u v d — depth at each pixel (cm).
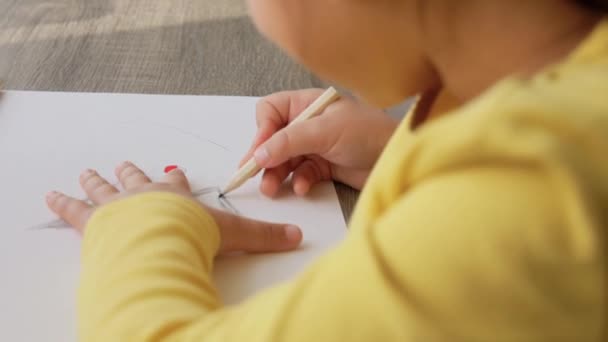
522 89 27
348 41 34
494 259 25
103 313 39
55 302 47
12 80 70
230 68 76
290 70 77
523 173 25
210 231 49
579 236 24
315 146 60
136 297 40
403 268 26
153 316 38
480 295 25
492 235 25
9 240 52
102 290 41
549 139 25
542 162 24
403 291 26
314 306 29
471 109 27
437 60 34
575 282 25
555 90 27
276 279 51
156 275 41
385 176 30
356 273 28
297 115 67
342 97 65
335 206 59
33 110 65
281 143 59
